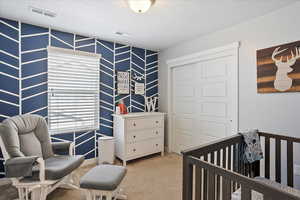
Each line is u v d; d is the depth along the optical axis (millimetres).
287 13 2059
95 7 2082
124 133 3014
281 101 2117
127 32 2865
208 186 1119
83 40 3029
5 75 2418
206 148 1436
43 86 2699
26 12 2221
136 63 3688
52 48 2705
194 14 2240
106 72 3311
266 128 2248
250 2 1963
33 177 1765
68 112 2918
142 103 3805
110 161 3018
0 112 2391
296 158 1997
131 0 1826
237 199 1383
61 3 1995
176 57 3555
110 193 1673
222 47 2717
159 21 2457
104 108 3299
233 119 2602
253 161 1842
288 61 2045
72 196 2053
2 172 2377
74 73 2969
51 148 2291
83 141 3072
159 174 2670
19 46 2498
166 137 3818
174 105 3717
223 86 2812
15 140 1926
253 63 2375
